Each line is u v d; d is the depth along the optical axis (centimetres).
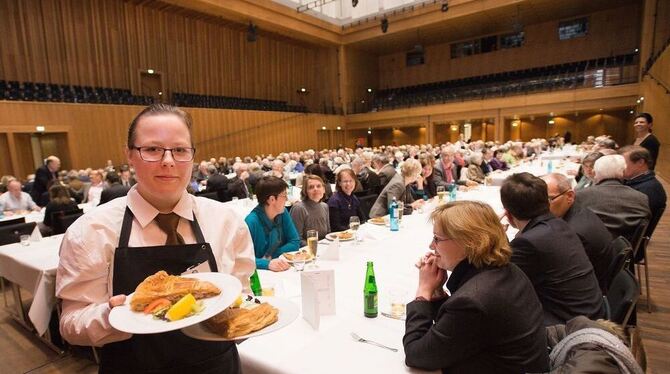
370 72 1994
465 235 103
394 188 338
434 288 118
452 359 96
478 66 1772
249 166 726
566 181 190
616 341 81
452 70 1842
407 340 105
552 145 1258
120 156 985
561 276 143
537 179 157
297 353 111
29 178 723
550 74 1551
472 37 1761
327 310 134
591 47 1508
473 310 93
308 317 129
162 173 77
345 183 323
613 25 1454
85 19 1109
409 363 101
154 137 77
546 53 1603
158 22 1279
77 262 73
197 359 80
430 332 99
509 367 95
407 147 1182
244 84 1563
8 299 327
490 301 94
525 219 158
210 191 574
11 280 250
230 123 1311
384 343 115
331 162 965
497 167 753
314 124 1648
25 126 830
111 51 1166
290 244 227
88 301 74
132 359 78
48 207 367
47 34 1037
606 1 1360
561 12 1462
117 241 78
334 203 322
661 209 269
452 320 95
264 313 79
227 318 76
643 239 267
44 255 244
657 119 903
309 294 127
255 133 1394
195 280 74
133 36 1216
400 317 132
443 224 108
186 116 84
